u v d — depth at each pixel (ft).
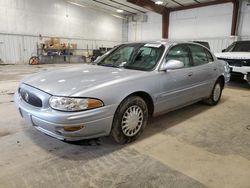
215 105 13.42
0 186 5.43
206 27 41.70
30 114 6.84
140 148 7.61
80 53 48.47
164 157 7.02
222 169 6.41
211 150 7.58
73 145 7.68
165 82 8.84
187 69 10.14
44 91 6.75
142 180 5.81
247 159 7.02
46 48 40.86
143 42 10.39
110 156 7.02
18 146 7.51
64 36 45.11
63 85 6.89
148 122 10.21
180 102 10.07
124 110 7.41
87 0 43.65
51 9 42.01
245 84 22.18
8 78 22.15
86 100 6.36
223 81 13.74
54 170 6.16
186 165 6.58
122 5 46.73
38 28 40.88
